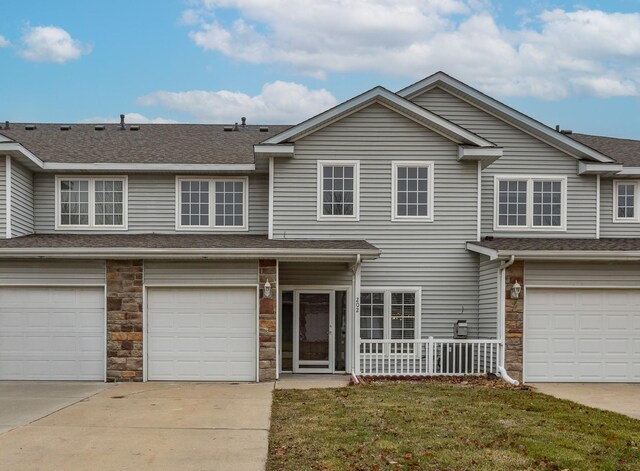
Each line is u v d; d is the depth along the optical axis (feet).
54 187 59.47
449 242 56.24
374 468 24.61
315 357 55.77
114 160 59.21
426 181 56.44
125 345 49.85
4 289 50.06
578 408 38.32
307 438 29.45
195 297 50.62
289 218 55.57
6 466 25.02
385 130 56.39
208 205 60.54
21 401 40.16
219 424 32.78
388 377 49.88
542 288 51.08
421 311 55.93
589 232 59.82
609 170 58.59
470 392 43.19
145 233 59.82
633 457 26.68
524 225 59.57
